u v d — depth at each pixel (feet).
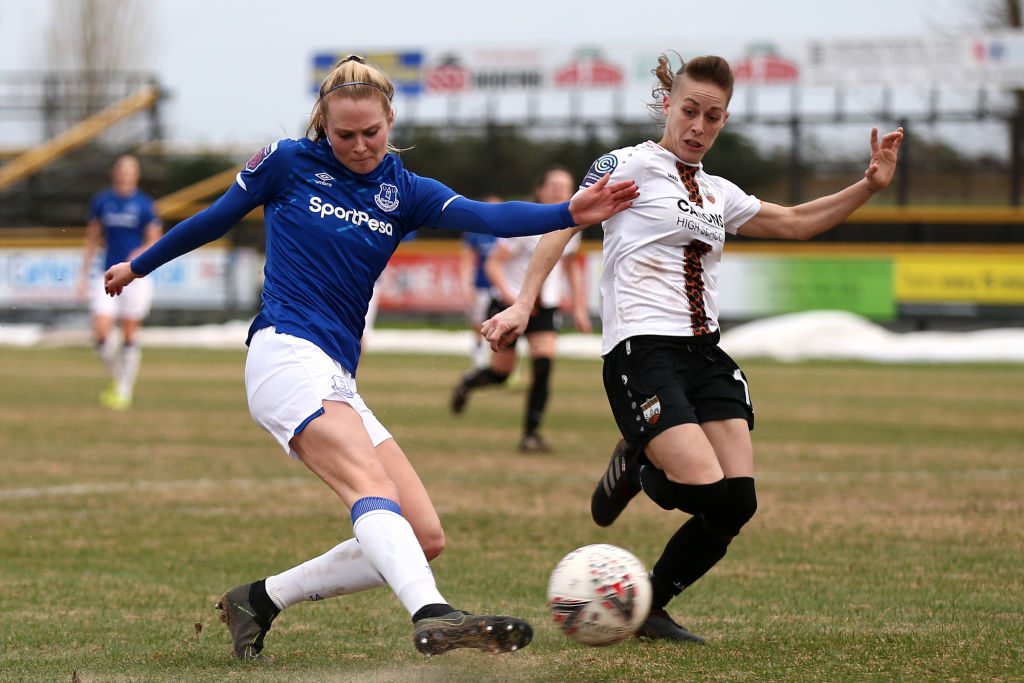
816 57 374.02
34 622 53.11
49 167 403.13
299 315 44.83
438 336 314.76
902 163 369.09
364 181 45.91
